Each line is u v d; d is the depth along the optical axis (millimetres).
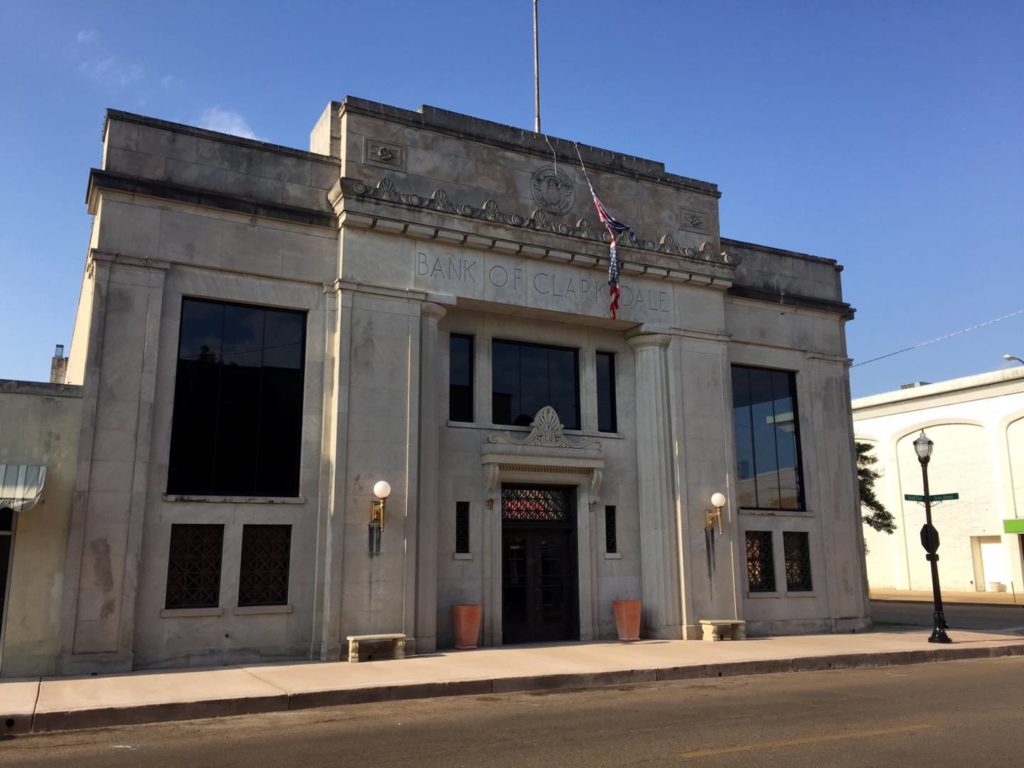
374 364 16766
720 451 20500
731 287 21750
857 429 51656
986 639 19906
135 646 14281
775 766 7859
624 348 20719
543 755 8383
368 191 16938
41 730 10195
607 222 19344
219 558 15320
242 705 11305
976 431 45375
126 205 15391
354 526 16016
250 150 16766
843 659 16344
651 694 12688
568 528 19406
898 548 48844
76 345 19969
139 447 14703
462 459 18141
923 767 7805
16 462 14016
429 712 11195
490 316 19094
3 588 13734
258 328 16453
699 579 19547
